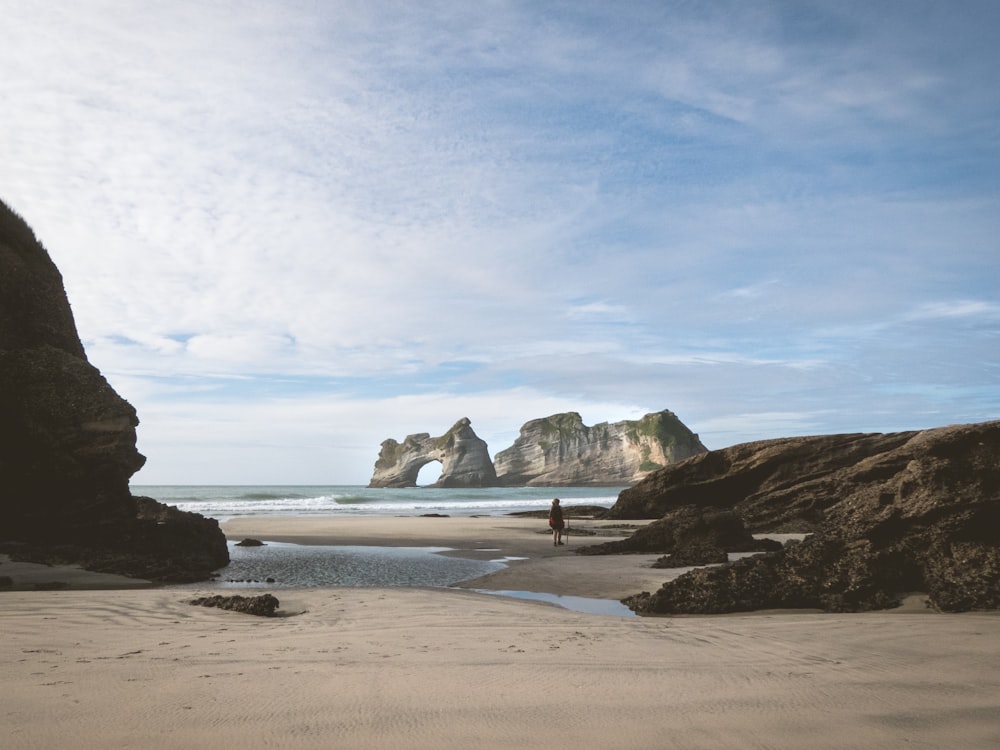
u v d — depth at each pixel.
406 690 4.55
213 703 4.14
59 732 3.54
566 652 6.10
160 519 16.95
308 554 20.30
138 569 14.32
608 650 6.23
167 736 3.50
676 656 5.95
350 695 4.39
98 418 16.81
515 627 7.67
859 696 4.53
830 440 36.19
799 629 7.55
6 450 15.88
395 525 33.72
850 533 10.17
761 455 37.31
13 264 18.03
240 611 8.81
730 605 9.86
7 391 16.12
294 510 58.00
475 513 54.75
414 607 9.34
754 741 3.60
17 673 4.94
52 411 16.33
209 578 14.72
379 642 6.57
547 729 3.73
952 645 6.52
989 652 6.16
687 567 16.06
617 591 12.71
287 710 4.01
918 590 9.69
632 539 20.98
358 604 9.63
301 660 5.59
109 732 3.55
